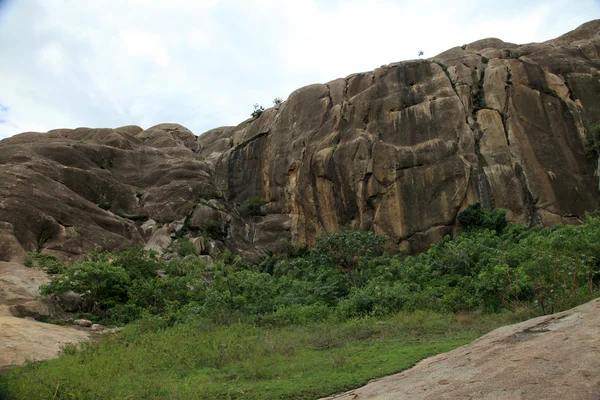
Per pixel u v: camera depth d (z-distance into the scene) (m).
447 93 31.97
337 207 32.00
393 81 34.44
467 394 4.19
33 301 16.92
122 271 19.62
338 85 38.66
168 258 30.50
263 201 38.25
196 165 41.22
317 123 37.41
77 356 9.27
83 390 6.38
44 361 9.55
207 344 9.48
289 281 19.92
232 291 17.11
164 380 7.10
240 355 8.77
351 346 9.39
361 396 5.46
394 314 13.10
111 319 17.42
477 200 28.06
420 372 5.65
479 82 32.50
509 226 25.89
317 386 6.41
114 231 31.62
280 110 41.59
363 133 32.56
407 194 29.06
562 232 17.91
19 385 6.52
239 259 31.38
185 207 36.44
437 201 28.38
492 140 29.28
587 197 27.00
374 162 30.52
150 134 53.16
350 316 13.70
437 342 9.12
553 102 29.77
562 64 31.61
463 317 11.32
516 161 28.39
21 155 33.50
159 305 18.30
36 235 26.47
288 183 36.75
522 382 4.06
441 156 29.33
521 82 30.95
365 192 30.53
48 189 29.78
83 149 38.72
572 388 3.69
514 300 11.86
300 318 13.85
